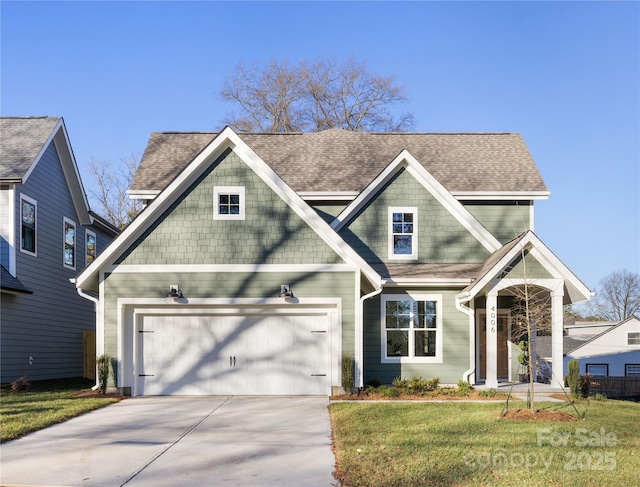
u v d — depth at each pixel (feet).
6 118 76.48
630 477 29.14
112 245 55.98
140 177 74.23
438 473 29.50
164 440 37.06
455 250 67.36
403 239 67.87
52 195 77.25
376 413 44.80
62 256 80.43
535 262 58.39
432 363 62.23
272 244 56.85
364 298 57.06
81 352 86.12
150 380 56.54
